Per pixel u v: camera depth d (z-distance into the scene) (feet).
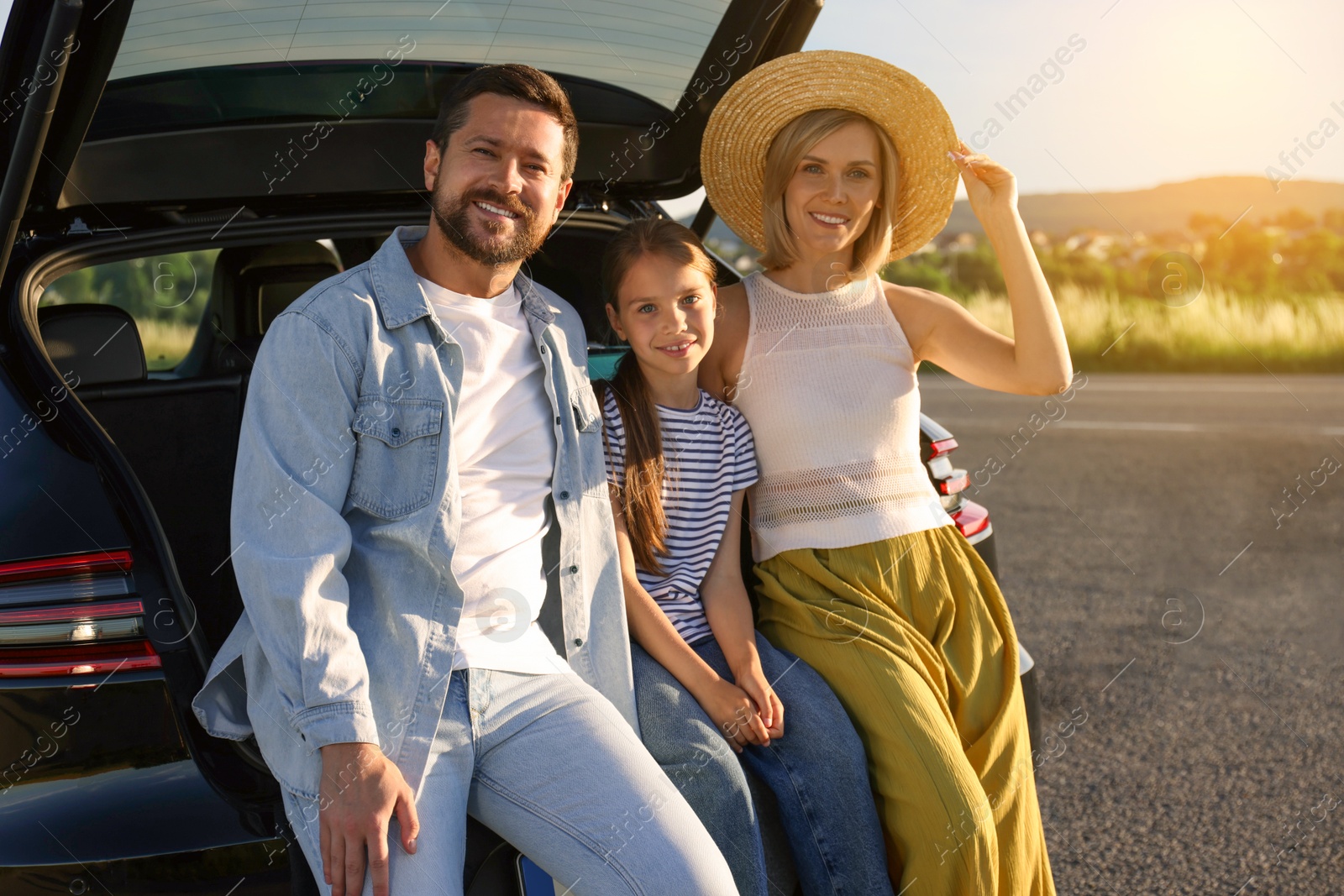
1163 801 8.79
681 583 6.44
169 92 6.98
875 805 5.92
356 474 5.54
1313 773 9.12
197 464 8.33
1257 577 14.26
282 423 5.40
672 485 6.49
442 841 5.06
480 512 5.74
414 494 5.53
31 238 6.96
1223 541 16.01
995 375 7.07
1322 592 13.56
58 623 5.17
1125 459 22.08
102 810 5.10
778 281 7.18
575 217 8.24
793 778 5.85
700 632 6.45
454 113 5.92
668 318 6.32
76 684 5.18
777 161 7.00
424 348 5.69
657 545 6.43
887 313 7.10
